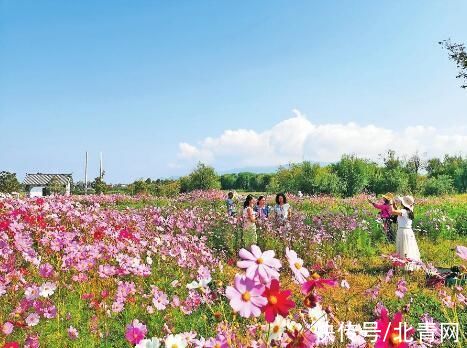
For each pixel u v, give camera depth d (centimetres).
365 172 3528
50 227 796
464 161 3944
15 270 547
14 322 422
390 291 725
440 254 1114
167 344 241
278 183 3909
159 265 764
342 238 1178
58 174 5406
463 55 2316
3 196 1154
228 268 892
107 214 1090
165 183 4116
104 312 516
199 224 1221
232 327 281
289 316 234
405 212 962
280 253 1082
